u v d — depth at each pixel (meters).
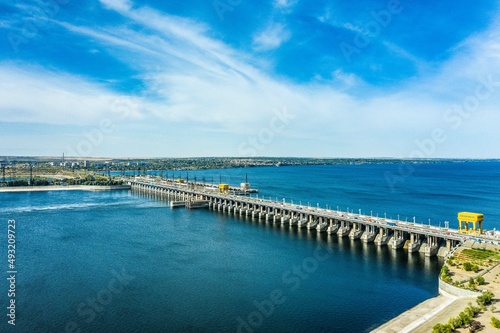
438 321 70.56
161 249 136.75
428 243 127.94
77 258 123.31
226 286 99.31
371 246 142.75
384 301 89.50
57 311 83.75
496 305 70.75
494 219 193.75
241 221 199.50
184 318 80.69
